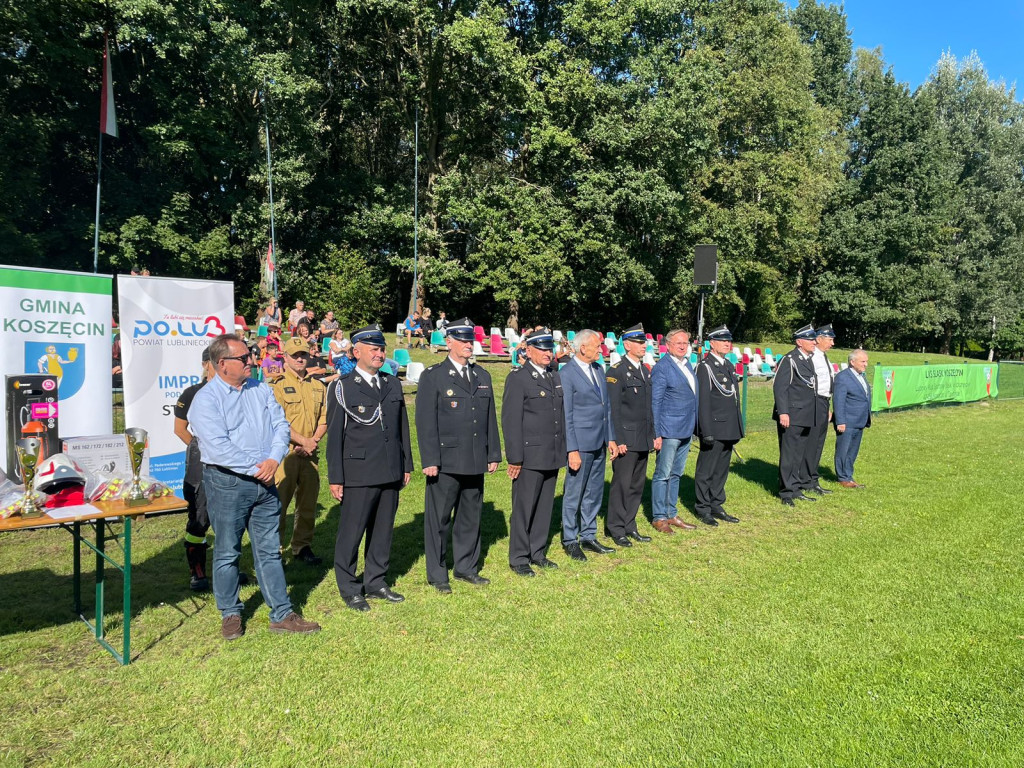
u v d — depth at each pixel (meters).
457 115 32.75
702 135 29.16
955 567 6.30
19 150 24.33
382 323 35.41
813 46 49.97
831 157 42.16
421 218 31.67
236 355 4.74
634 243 30.70
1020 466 10.84
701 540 7.14
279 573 4.90
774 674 4.36
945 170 44.97
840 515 8.05
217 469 4.65
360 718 3.83
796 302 47.41
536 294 31.30
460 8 28.14
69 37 24.02
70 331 6.60
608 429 6.75
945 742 3.67
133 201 27.36
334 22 30.11
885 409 16.55
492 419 6.02
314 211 34.25
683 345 7.42
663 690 4.16
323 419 6.43
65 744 3.55
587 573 6.12
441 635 4.84
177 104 26.53
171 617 5.05
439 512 5.75
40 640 4.61
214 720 3.79
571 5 28.86
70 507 4.34
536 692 4.12
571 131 28.95
